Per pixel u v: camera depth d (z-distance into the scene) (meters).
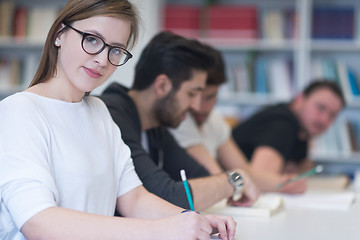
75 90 1.11
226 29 3.77
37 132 1.00
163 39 1.63
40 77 1.10
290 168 2.87
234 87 3.82
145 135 1.73
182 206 1.39
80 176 1.06
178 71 1.60
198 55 1.61
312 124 2.80
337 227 1.37
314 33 3.79
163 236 0.94
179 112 1.64
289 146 2.57
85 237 0.91
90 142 1.12
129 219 0.96
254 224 1.36
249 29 3.76
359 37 3.76
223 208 1.54
